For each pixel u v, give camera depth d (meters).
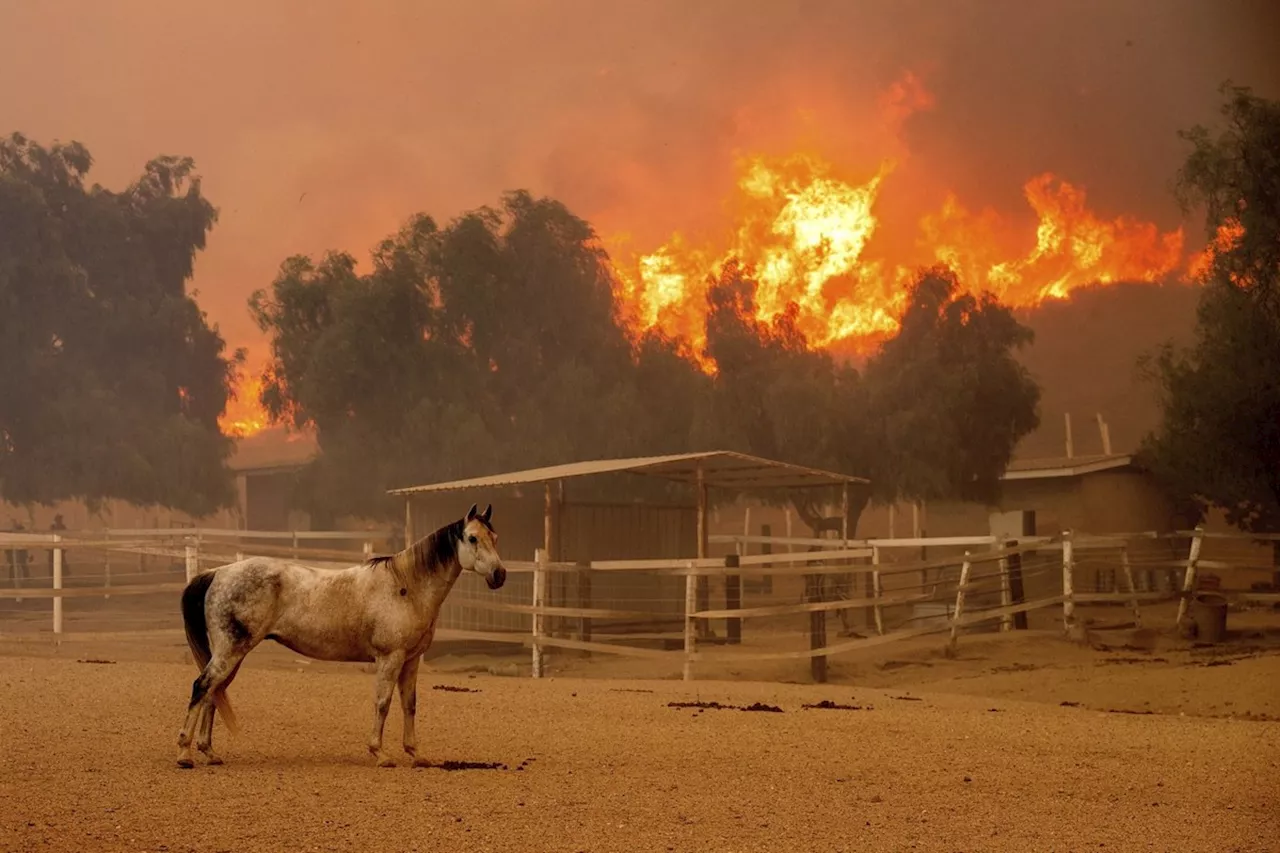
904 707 15.54
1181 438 29.86
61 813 7.53
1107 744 11.99
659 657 22.20
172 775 8.90
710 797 8.83
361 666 21.36
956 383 37.50
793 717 13.76
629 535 27.19
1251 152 27.14
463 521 10.05
